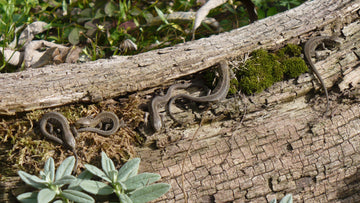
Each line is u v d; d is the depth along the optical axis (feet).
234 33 18.19
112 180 12.59
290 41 17.57
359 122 15.25
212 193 13.89
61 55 20.36
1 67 19.62
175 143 14.73
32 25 21.63
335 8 18.35
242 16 25.79
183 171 14.11
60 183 11.78
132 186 12.50
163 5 24.38
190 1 24.41
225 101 15.79
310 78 16.34
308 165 14.46
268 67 16.48
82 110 15.21
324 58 16.96
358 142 14.92
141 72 15.93
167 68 16.12
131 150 14.42
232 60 16.90
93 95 15.07
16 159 13.66
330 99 15.97
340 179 14.47
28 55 20.02
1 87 14.88
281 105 15.88
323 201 14.26
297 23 17.92
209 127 15.28
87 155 14.06
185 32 23.98
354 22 18.22
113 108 15.48
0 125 14.33
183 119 15.21
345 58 16.83
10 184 13.21
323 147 14.74
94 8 23.16
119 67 16.21
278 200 14.05
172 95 16.42
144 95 16.15
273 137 14.87
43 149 13.98
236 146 14.67
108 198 13.19
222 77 16.20
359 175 14.60
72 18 23.52
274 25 18.15
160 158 14.32
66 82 15.26
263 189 14.07
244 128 15.15
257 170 14.26
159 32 24.14
